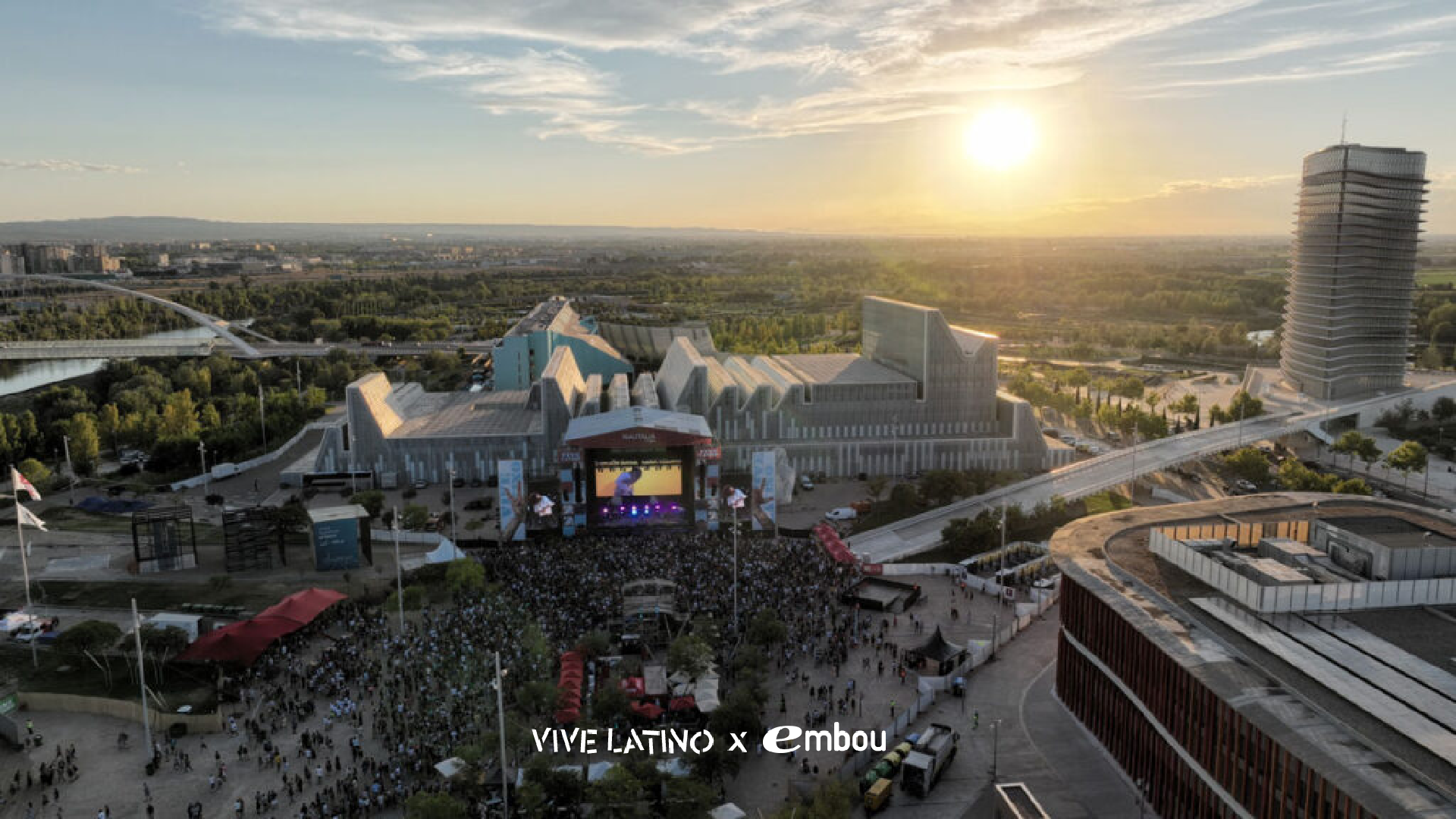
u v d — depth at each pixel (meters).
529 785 90.56
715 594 148.00
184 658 123.50
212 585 158.12
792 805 92.31
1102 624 107.88
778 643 132.75
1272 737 73.81
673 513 193.88
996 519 181.88
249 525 170.88
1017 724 114.94
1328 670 83.56
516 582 153.62
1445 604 99.25
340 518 167.62
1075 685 115.38
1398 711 76.19
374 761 103.31
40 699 117.69
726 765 99.31
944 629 142.62
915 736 109.69
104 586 159.38
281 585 160.38
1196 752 87.81
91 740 110.44
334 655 127.38
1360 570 105.81
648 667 121.06
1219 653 88.19
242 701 117.88
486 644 129.38
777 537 186.88
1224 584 102.31
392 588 154.62
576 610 141.38
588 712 110.69
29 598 145.62
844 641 135.75
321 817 93.38
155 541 167.12
